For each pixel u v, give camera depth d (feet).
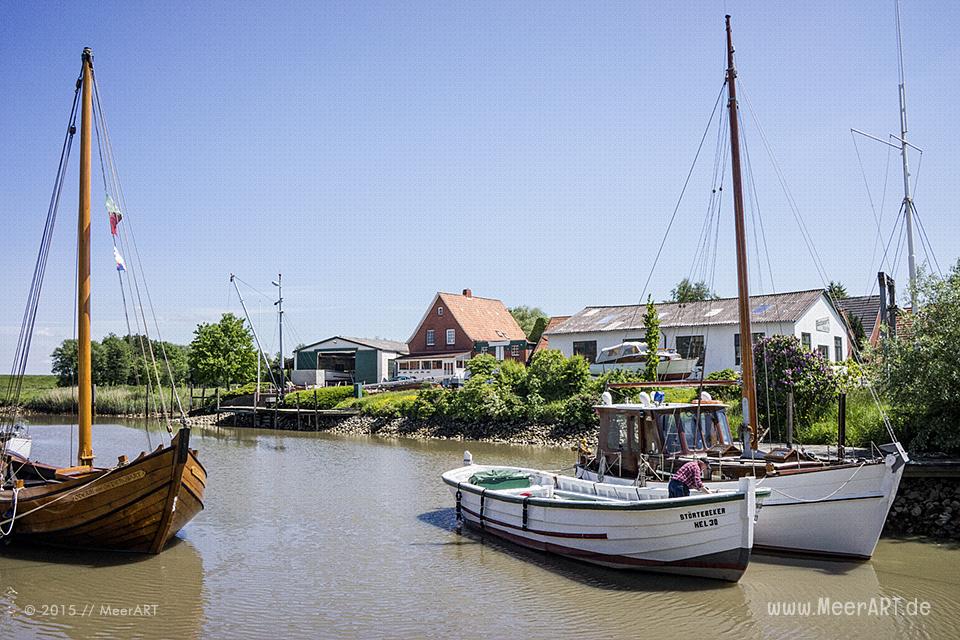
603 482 51.29
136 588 40.55
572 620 35.27
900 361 55.93
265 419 160.25
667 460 47.57
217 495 69.77
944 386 53.21
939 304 55.93
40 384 247.29
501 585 40.88
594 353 129.90
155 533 45.21
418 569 44.16
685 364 97.76
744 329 53.67
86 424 50.52
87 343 50.67
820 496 43.60
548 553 46.80
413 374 181.16
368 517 59.41
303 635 33.63
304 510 62.39
